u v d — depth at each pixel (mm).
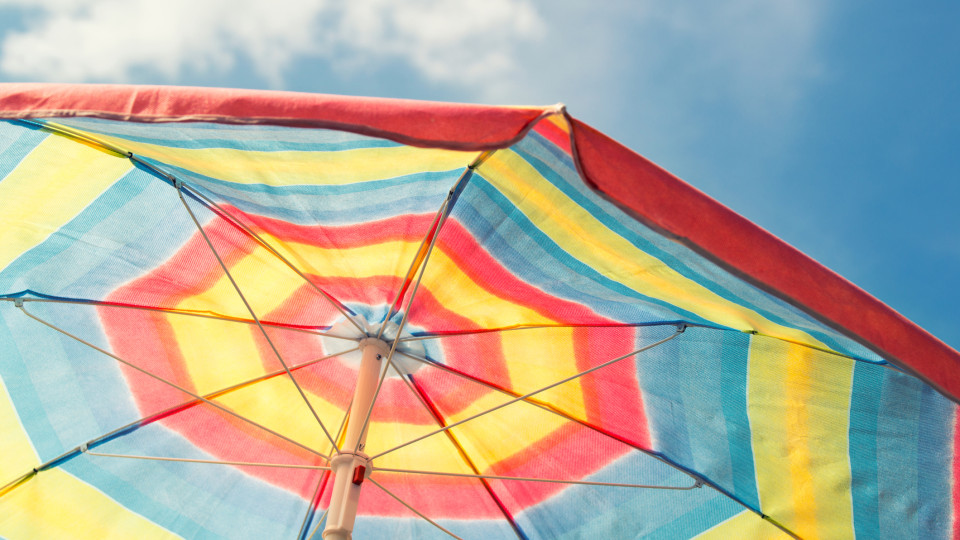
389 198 2748
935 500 3117
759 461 3453
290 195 2773
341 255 3129
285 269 3340
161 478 3691
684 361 3369
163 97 2027
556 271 3025
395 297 3332
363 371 3387
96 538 3646
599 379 3523
